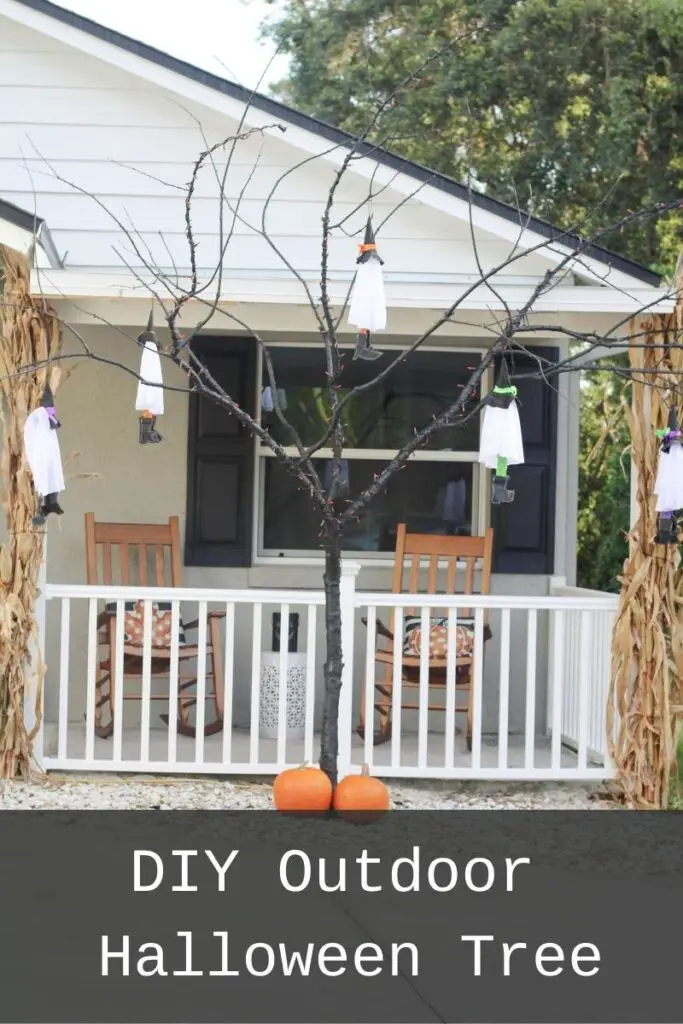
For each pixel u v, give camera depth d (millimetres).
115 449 9344
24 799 7430
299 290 7590
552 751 7867
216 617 8812
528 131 15039
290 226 8695
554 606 7840
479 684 7844
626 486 12250
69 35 8586
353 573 7715
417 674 8641
